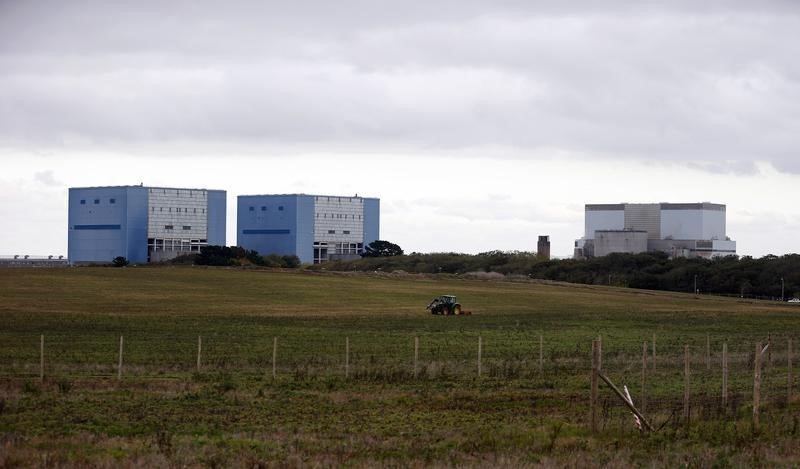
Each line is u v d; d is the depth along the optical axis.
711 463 36.84
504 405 55.00
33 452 37.22
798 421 46.56
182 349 90.25
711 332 120.81
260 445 39.88
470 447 40.03
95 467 34.47
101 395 57.38
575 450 39.31
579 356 85.75
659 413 49.69
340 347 94.25
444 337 108.06
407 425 47.91
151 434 43.91
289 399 56.88
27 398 55.59
